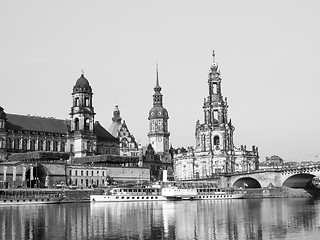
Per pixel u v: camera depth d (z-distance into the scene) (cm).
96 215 10319
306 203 14325
